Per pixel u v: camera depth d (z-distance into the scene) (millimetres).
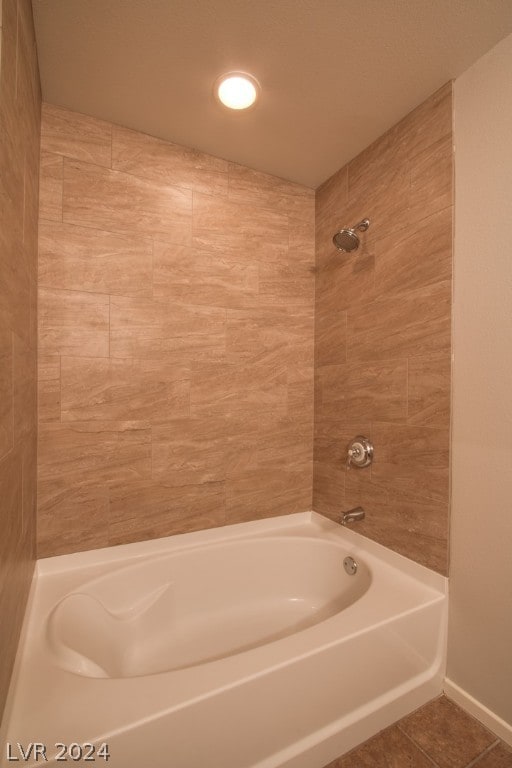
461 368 1214
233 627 1506
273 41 1118
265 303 1802
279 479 1845
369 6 1011
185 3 1006
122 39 1110
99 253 1441
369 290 1587
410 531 1393
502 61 1096
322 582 1666
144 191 1527
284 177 1840
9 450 810
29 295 1107
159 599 1451
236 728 878
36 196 1250
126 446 1499
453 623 1239
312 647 1000
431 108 1314
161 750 792
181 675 897
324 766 1001
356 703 1071
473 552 1178
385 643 1126
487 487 1139
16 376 894
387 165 1501
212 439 1678
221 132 1526
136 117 1439
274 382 1825
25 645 995
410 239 1396
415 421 1375
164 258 1566
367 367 1598
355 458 1597
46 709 794
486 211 1138
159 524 1567
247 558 1653
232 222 1720
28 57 983
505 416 1090
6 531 782
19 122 878
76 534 1418
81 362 1414
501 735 1086
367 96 1327
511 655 1072
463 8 1011
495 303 1112
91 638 1165
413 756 1041
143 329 1526
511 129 1074
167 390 1577
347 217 1713
